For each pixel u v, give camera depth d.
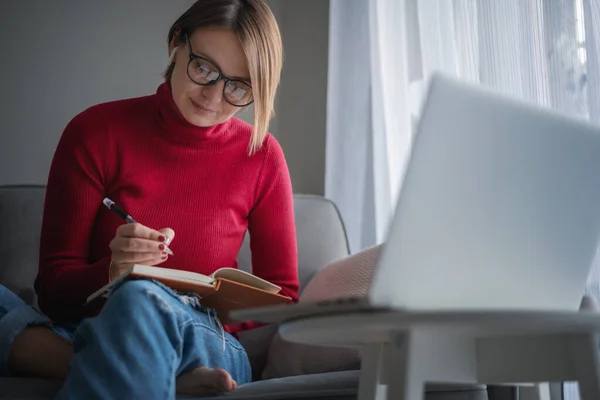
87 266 1.36
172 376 1.04
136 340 1.02
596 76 1.54
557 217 0.88
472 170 0.80
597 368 0.87
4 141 2.37
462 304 0.82
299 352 1.59
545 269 0.88
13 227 1.78
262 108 1.46
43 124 2.41
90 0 2.51
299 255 1.90
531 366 0.94
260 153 1.64
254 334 1.75
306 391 1.17
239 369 1.37
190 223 1.54
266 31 1.42
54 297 1.38
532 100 1.68
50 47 2.45
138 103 1.58
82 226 1.46
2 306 1.25
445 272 0.80
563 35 1.63
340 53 2.47
